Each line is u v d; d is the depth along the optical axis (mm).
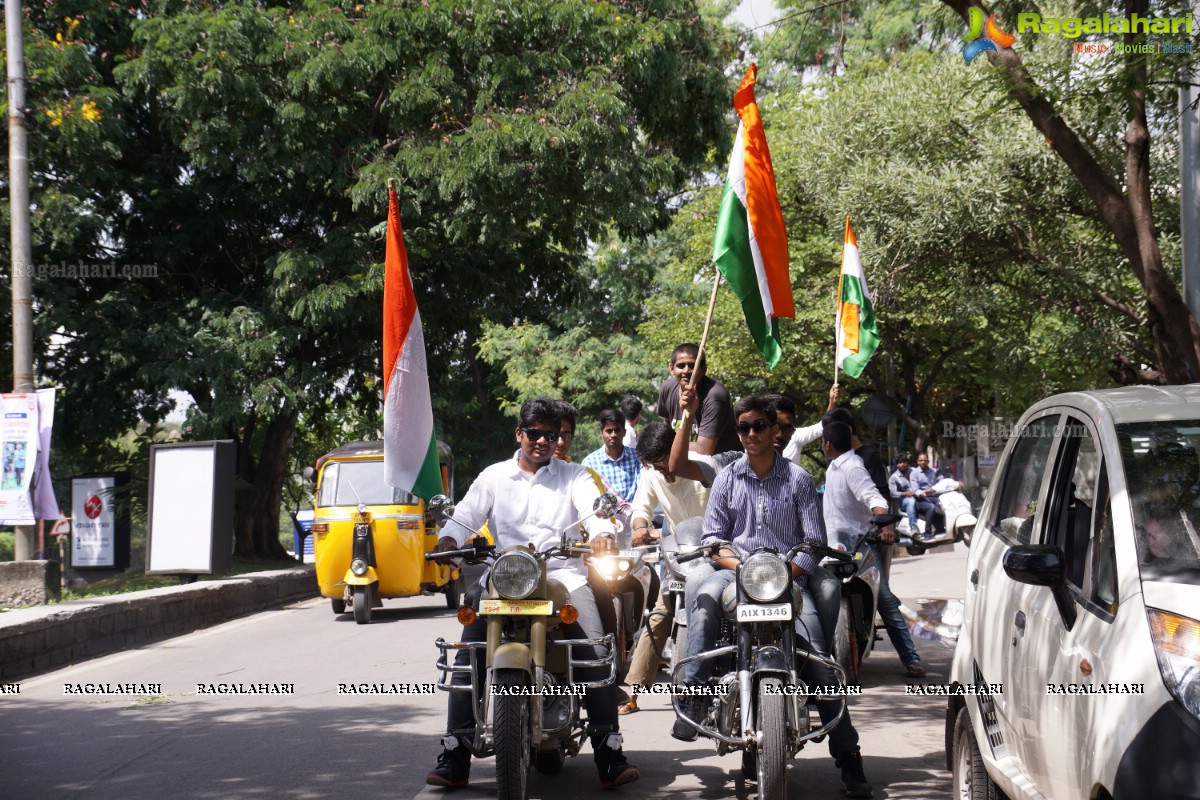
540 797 6410
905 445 37906
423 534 15945
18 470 14875
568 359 35312
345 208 24891
